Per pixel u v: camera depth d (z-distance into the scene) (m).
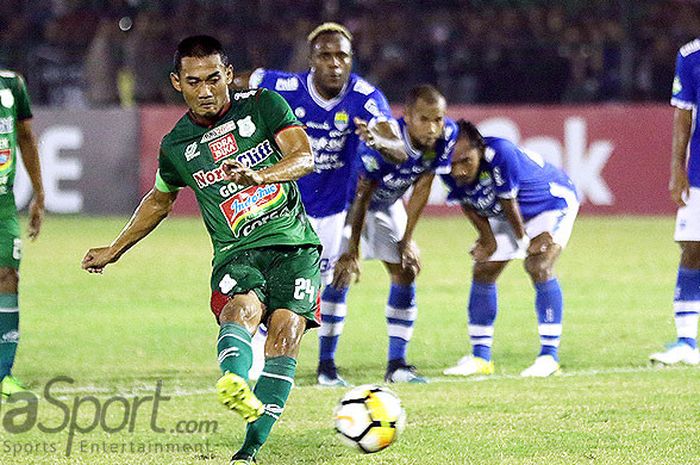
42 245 56.88
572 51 77.38
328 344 27.05
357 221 26.22
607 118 71.12
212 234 18.59
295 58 76.56
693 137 29.92
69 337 33.62
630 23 78.88
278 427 21.83
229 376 15.71
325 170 27.88
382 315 37.81
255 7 79.62
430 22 78.44
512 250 28.25
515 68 76.88
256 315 17.59
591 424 21.75
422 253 54.44
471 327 28.69
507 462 18.91
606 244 57.81
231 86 27.88
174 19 78.69
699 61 29.38
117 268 49.53
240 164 16.91
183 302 40.59
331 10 79.88
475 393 25.25
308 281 18.30
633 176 71.25
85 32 79.94
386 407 18.11
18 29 79.88
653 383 26.22
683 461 18.88
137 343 32.69
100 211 71.31
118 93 76.94
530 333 34.22
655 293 42.31
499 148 27.64
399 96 76.75
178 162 18.44
